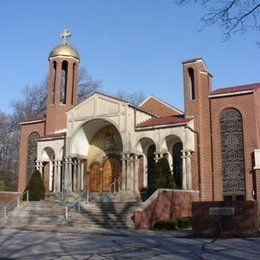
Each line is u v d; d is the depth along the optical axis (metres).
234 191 31.86
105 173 37.38
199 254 13.78
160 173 28.94
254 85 34.75
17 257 13.55
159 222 24.34
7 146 66.25
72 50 43.59
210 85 35.47
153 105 42.12
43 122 43.06
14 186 64.81
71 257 13.47
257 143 31.64
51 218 28.25
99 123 36.66
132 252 14.55
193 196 30.41
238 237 19.44
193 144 32.78
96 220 26.69
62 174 37.81
